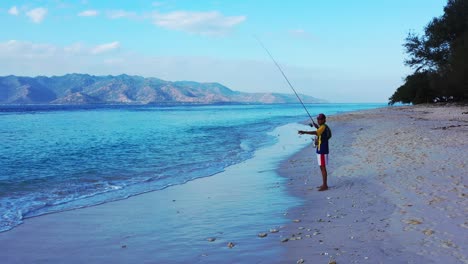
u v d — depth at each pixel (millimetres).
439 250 4422
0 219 6684
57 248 5191
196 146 18625
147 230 5941
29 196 8547
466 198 6406
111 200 8117
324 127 8469
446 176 8164
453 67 36031
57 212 7148
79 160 14164
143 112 85812
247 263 4449
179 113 78125
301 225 5898
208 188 9211
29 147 18344
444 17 42031
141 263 4590
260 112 84375
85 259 4773
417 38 45188
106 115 66250
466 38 34594
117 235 5727
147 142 20594
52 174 11336
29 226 6254
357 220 5910
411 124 21797
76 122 42594
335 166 11047
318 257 4492
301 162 12789
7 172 11664
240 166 12617
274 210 6926
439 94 45875
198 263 4523
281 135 24812
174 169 12195
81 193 8844
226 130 29516
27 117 57312
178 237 5555
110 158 14656
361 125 25016
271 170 11617
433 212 5859
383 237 5023
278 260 4492
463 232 4906
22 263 4680
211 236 5559
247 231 5730
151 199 8156
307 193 8188
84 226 6211
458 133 15391
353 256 4445
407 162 10172
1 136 24453
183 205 7566
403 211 6098
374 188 7945
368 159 11414
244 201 7738
